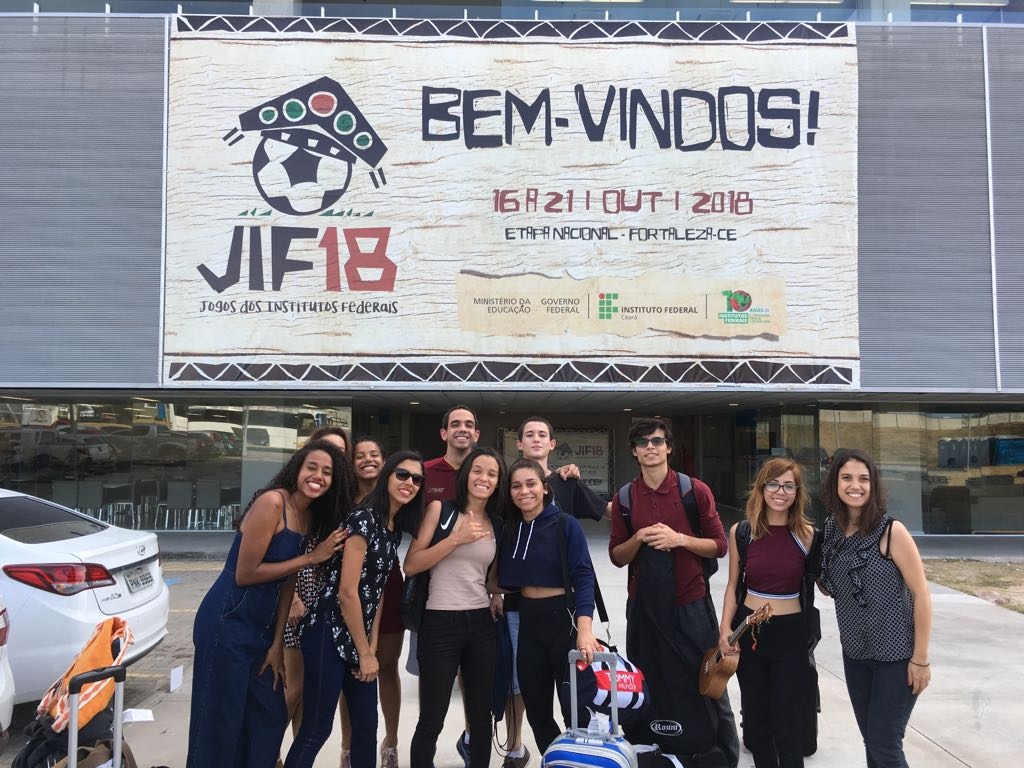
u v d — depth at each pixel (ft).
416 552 10.98
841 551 10.44
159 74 36.88
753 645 11.03
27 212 36.68
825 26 37.19
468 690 11.24
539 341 36.47
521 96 36.91
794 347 36.52
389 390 36.83
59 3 37.22
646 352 36.42
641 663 11.94
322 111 36.83
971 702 16.20
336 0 37.70
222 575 10.39
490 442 60.34
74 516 16.98
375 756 10.94
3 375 36.35
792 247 36.70
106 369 36.40
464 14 37.73
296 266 36.58
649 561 11.91
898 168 37.04
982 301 36.78
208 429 43.47
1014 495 42.63
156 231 36.68
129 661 15.11
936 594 27.89
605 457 60.44
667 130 36.83
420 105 36.88
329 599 10.62
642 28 37.04
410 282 36.60
